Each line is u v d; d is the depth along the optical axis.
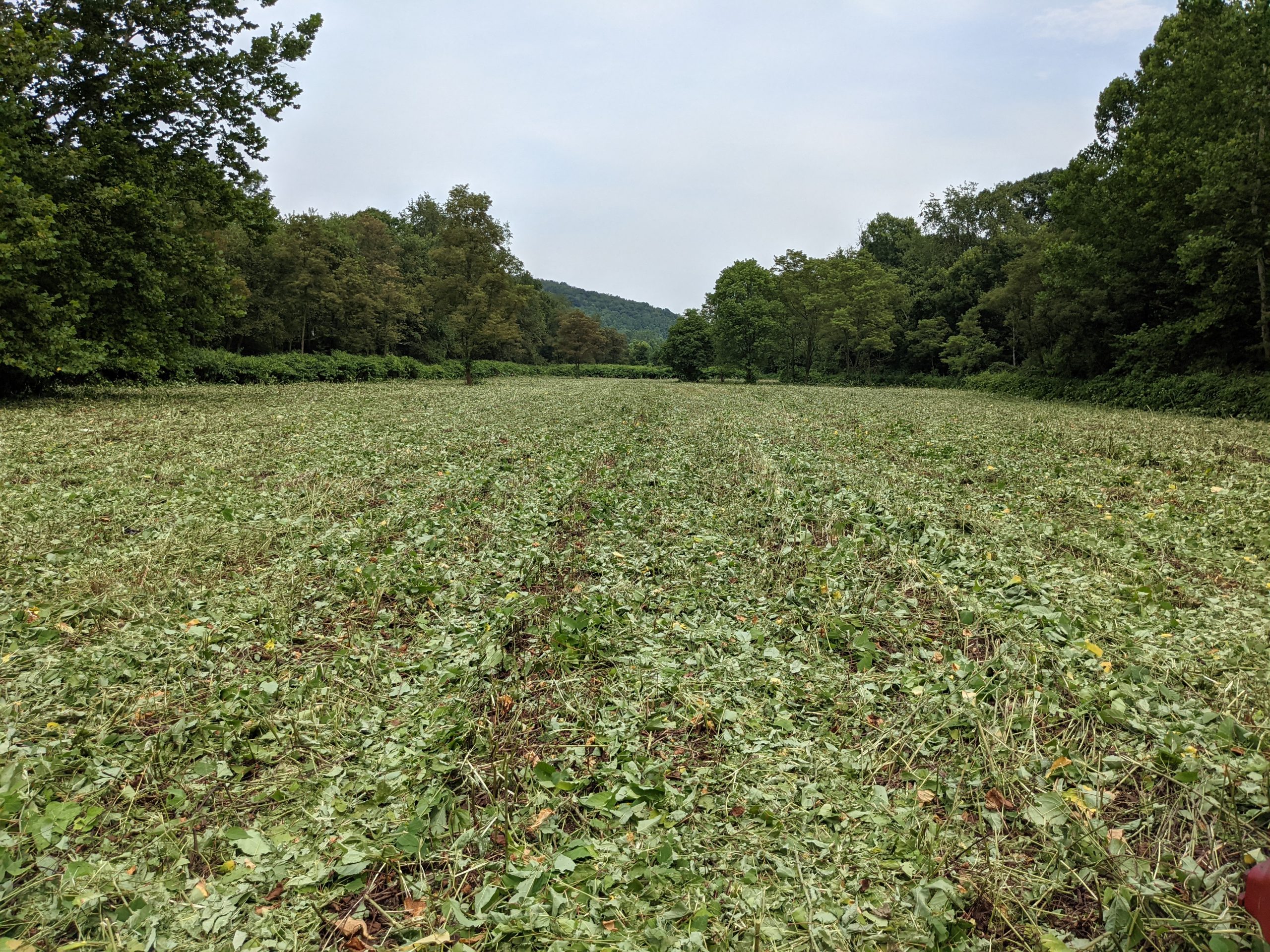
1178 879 2.44
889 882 2.50
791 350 62.78
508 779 3.08
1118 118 28.92
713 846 2.70
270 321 42.69
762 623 4.83
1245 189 19.08
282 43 20.42
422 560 6.20
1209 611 4.73
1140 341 25.45
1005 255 53.50
